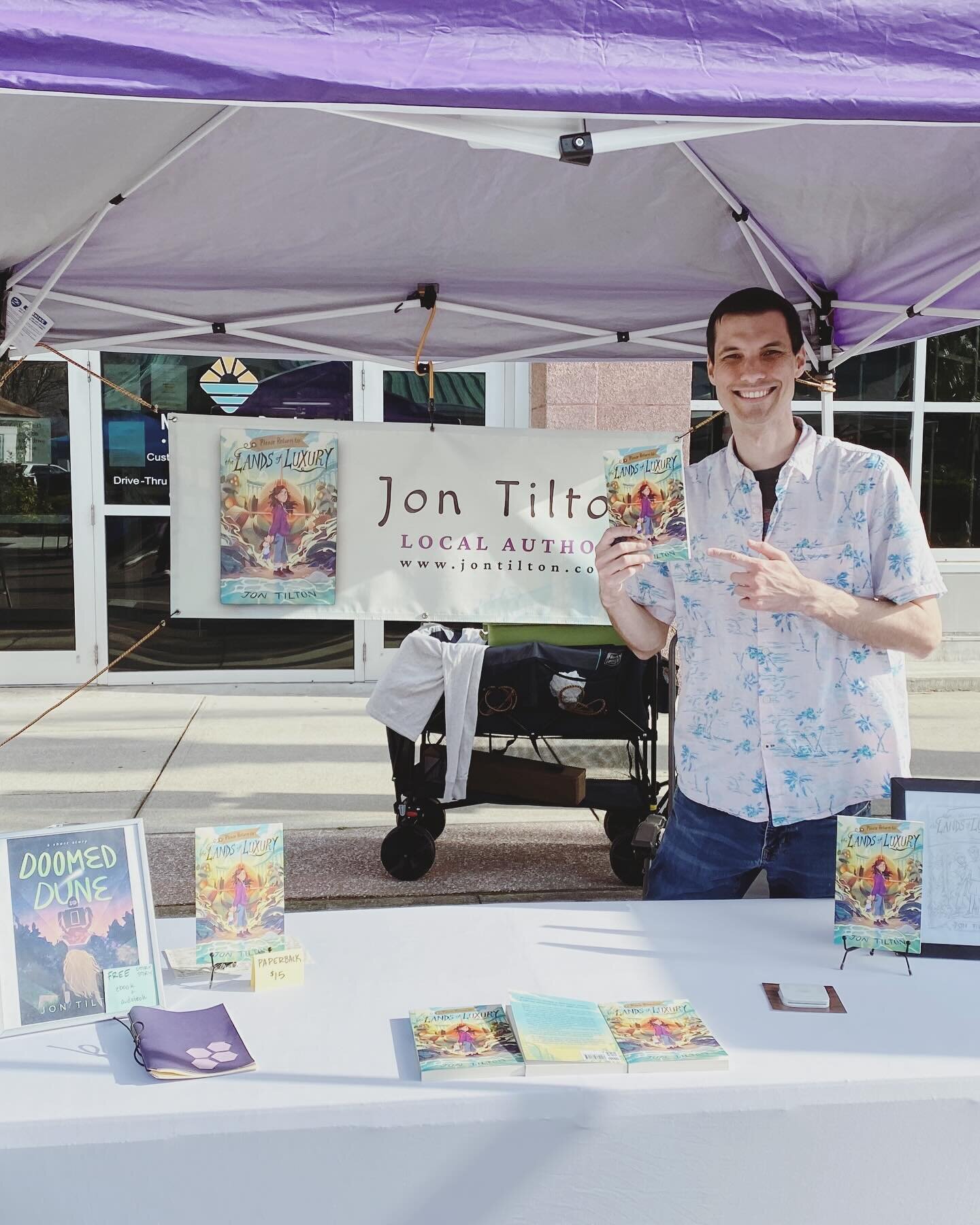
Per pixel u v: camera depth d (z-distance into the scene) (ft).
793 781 7.45
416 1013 5.36
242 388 26.03
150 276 10.91
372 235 10.44
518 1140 4.66
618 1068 4.81
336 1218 4.64
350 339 12.84
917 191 9.36
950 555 29.17
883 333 11.31
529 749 16.88
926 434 29.04
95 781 18.84
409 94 4.85
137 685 26.25
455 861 15.70
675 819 8.07
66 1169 4.44
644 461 6.97
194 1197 4.53
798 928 6.59
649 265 11.34
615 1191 4.72
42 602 25.88
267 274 11.10
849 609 7.06
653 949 6.27
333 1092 4.65
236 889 5.89
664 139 5.69
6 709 23.99
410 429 9.73
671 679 13.20
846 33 5.16
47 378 25.23
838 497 7.40
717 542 7.68
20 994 5.33
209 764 20.04
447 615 9.91
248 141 8.86
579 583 9.96
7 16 4.66
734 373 7.42
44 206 8.55
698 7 5.16
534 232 10.57
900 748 7.47
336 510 9.70
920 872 6.14
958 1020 5.40
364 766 20.03
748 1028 5.30
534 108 4.95
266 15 4.93
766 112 5.04
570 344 12.92
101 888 5.65
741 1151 4.73
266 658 26.71
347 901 14.07
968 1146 4.84
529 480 9.89
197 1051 4.96
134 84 4.72
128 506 25.86
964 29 5.20
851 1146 4.79
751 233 10.52
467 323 12.57
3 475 25.36
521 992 5.50
